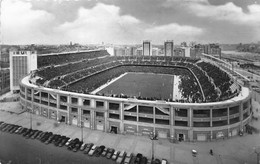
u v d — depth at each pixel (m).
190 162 67.94
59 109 99.69
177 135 82.38
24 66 155.25
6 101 132.88
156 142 80.69
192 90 148.50
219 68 174.12
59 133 88.38
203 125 81.50
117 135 86.81
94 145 76.56
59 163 66.75
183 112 83.56
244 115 91.94
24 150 74.88
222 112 83.88
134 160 67.69
